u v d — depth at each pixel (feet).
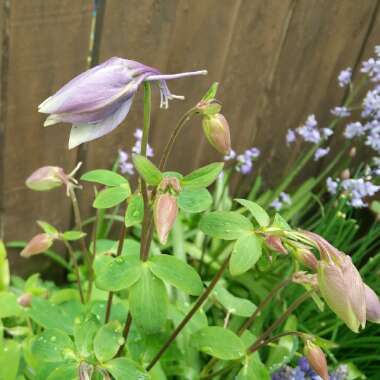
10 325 1.03
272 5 1.13
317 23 1.21
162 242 0.51
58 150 1.09
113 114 0.49
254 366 0.72
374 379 1.16
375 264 1.21
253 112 1.29
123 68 0.48
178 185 0.54
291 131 1.26
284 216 1.30
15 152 1.04
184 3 1.03
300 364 0.92
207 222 0.61
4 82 0.94
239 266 0.58
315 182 1.32
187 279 0.62
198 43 1.10
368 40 1.29
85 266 1.21
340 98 1.36
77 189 1.17
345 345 1.15
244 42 1.15
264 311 1.10
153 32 1.03
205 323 0.84
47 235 0.83
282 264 1.20
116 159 1.18
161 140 1.21
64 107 0.47
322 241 0.55
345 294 0.53
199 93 1.18
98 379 0.66
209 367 0.89
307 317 1.18
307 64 1.26
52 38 0.93
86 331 0.66
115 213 1.22
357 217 1.42
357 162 1.45
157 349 0.80
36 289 1.00
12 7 0.87
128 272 0.62
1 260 1.05
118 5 0.96
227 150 0.56
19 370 0.89
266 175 1.43
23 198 1.12
